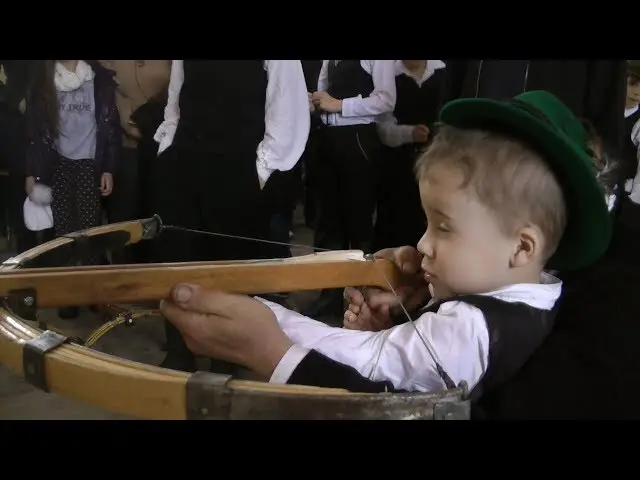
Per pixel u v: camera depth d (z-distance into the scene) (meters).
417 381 0.52
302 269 0.63
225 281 0.58
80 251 0.75
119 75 1.78
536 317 0.53
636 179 0.84
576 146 0.50
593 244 0.56
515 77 1.02
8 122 1.85
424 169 0.55
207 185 1.36
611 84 0.94
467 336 0.51
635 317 0.55
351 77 1.69
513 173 0.50
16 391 1.40
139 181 1.86
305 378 0.49
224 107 1.33
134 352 1.54
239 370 0.87
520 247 0.53
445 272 0.55
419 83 1.74
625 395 0.51
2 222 2.41
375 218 2.08
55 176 1.76
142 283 0.53
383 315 0.70
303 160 1.87
